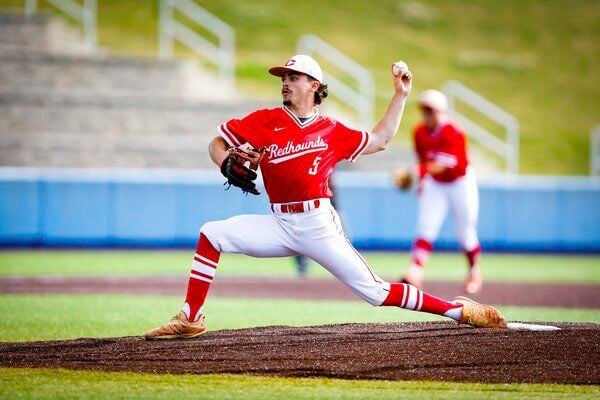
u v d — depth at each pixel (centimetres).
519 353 2042
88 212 5972
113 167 6869
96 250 5778
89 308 3025
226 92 7956
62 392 1698
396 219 6194
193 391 1712
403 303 2198
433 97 3491
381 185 6172
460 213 3575
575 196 6350
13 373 1856
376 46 9906
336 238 2106
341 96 8575
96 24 9338
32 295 3428
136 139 6944
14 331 2469
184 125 7194
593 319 2877
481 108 9100
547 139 8769
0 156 6750
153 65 7569
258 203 6081
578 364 1956
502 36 10531
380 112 8438
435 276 4566
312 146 2067
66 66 7431
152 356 2008
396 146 7412
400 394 1702
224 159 2069
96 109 7125
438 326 2398
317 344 2120
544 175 8131
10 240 5909
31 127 7044
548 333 2266
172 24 9488
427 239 3538
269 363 1944
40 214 5931
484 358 1994
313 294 3675
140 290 3694
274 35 9888
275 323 2686
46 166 6806
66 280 4053
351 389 1738
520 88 9569
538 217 6344
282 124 2080
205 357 1997
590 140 8850
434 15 10775
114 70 7512
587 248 6359
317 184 2081
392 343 2131
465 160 3519
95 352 2055
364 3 10856
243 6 10394
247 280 4303
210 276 2184
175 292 3638
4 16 7831
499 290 3906
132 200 6006
